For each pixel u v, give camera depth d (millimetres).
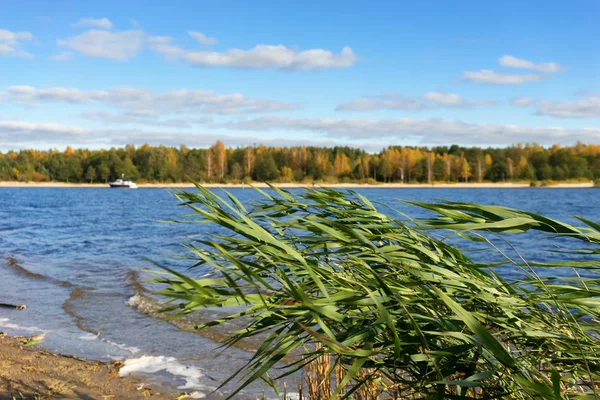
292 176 116062
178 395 4930
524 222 1441
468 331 1477
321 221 1531
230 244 1634
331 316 1202
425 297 1491
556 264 1570
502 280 1711
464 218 1684
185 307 1290
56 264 14617
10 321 8008
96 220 34531
